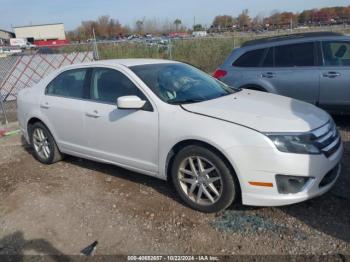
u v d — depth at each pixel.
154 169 3.90
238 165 3.24
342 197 3.73
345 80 5.86
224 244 3.13
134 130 3.93
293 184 3.20
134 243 3.23
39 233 3.49
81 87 4.59
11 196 4.29
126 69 4.18
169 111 3.69
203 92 4.18
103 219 3.64
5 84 11.38
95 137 4.39
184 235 3.29
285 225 3.32
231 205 3.72
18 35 61.00
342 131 5.98
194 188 3.63
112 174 4.71
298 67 6.23
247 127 3.28
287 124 3.30
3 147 6.26
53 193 4.28
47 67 12.41
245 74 6.69
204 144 3.45
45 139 5.19
